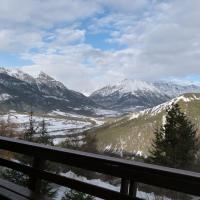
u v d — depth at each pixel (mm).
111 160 2994
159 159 24234
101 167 3082
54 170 5703
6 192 3852
